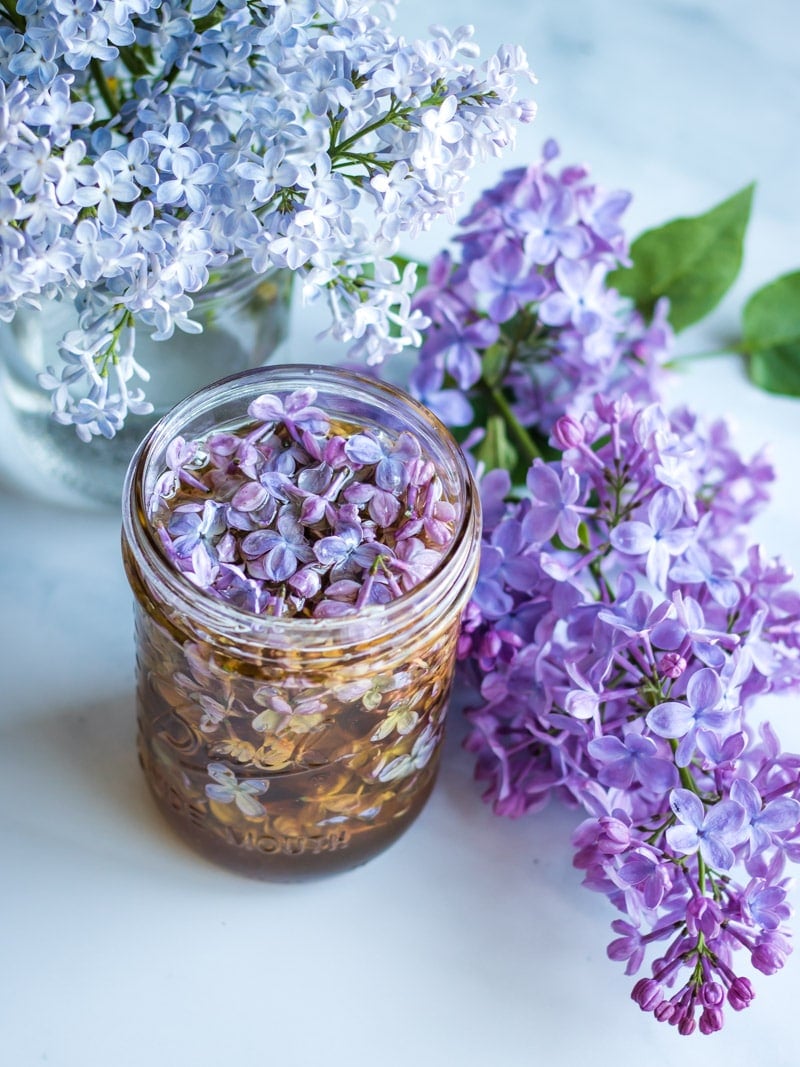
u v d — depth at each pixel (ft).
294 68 1.39
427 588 1.35
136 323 1.53
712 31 2.22
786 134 2.14
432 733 1.52
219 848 1.56
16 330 1.60
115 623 1.73
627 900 1.46
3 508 1.78
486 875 1.61
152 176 1.38
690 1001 1.42
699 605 1.57
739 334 1.96
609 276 1.88
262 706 1.38
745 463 1.84
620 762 1.48
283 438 1.49
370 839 1.55
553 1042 1.53
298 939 1.56
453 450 1.45
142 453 1.42
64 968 1.53
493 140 1.41
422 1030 1.52
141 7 1.36
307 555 1.41
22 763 1.64
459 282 1.76
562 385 1.87
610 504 1.62
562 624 1.61
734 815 1.44
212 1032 1.51
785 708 1.72
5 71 1.36
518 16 2.18
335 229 1.42
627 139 2.10
